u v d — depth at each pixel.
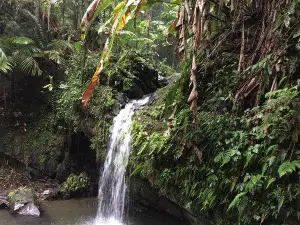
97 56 5.60
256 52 2.98
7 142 6.02
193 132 3.06
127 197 4.32
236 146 2.78
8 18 6.29
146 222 4.22
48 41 6.46
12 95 6.28
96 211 4.77
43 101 6.13
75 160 5.60
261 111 2.73
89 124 4.98
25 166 5.84
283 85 2.83
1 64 5.34
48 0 6.23
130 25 6.12
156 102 4.46
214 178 2.88
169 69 7.05
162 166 3.40
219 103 3.25
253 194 2.57
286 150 2.50
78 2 6.38
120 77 5.11
